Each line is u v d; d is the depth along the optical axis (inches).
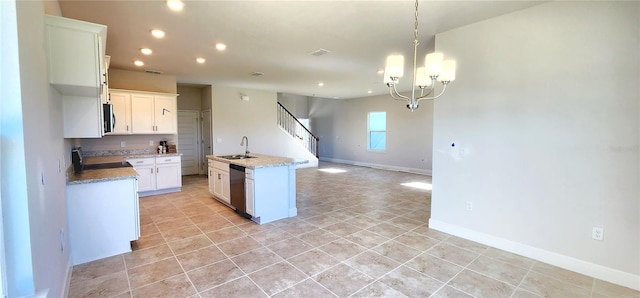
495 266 106.0
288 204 166.4
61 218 87.7
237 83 283.9
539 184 110.1
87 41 92.9
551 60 105.2
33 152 54.8
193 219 161.0
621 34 91.5
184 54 174.4
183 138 314.7
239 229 145.3
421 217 165.9
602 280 97.0
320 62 195.3
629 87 91.0
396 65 91.4
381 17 117.9
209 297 86.0
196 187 249.8
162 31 134.3
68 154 124.1
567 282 95.4
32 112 55.6
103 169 137.0
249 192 155.7
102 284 93.1
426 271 102.1
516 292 89.4
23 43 51.3
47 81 77.4
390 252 117.8
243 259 111.3
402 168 356.8
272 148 344.8
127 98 213.6
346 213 174.1
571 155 102.5
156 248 121.5
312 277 97.7
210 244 125.9
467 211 131.3
